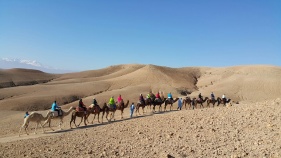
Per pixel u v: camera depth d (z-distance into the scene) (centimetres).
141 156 1354
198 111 2367
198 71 13938
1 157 1484
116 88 9400
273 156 1191
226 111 2172
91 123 3047
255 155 1228
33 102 6550
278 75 10312
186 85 10456
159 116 2395
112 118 3434
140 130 1939
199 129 1777
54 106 2636
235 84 9056
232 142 1463
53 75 15975
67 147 1623
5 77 12812
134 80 10400
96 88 9025
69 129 2673
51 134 2389
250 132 1595
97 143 1689
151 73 11088
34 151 1576
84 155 1420
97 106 2998
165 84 9781
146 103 3759
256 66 12188
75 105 6284
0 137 2422
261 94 7950
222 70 13012
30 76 14250
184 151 1385
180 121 2050
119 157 1358
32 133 2536
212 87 9188
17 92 8119
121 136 1842
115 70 16400
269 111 1931
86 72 16362
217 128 1750
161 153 1363
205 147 1418
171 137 1673
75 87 8962
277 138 1421
